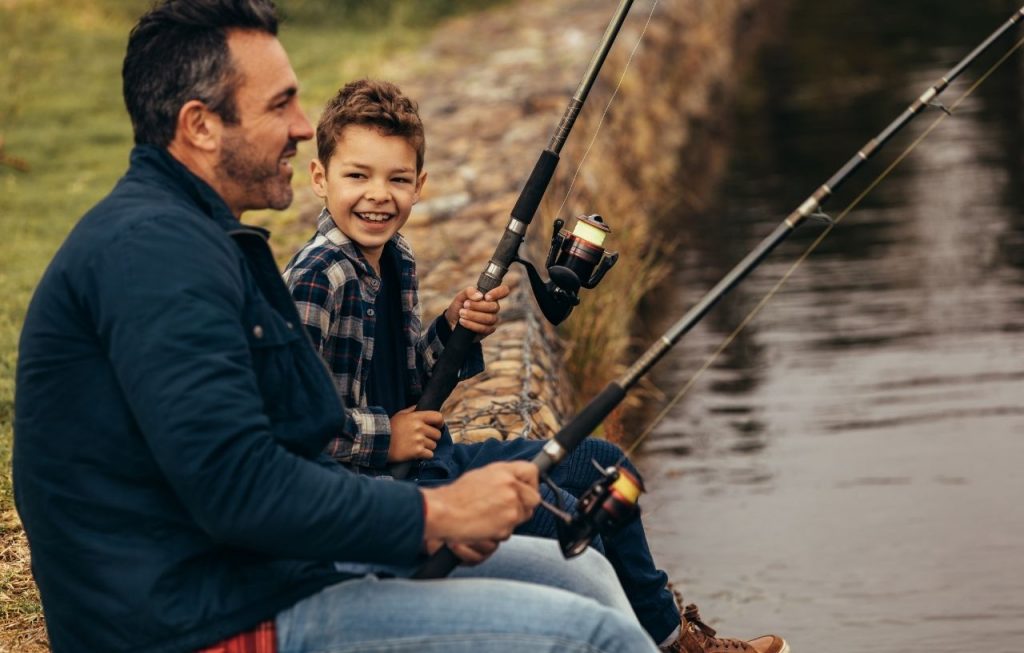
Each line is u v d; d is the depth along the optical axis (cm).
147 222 236
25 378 239
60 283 238
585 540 261
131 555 237
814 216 283
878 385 677
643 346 733
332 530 232
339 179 328
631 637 245
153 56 252
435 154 849
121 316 230
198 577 239
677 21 1352
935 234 912
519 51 1148
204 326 230
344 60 1132
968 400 654
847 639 448
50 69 1070
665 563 508
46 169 856
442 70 1094
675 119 1199
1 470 441
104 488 237
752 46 1596
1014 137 1134
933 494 559
